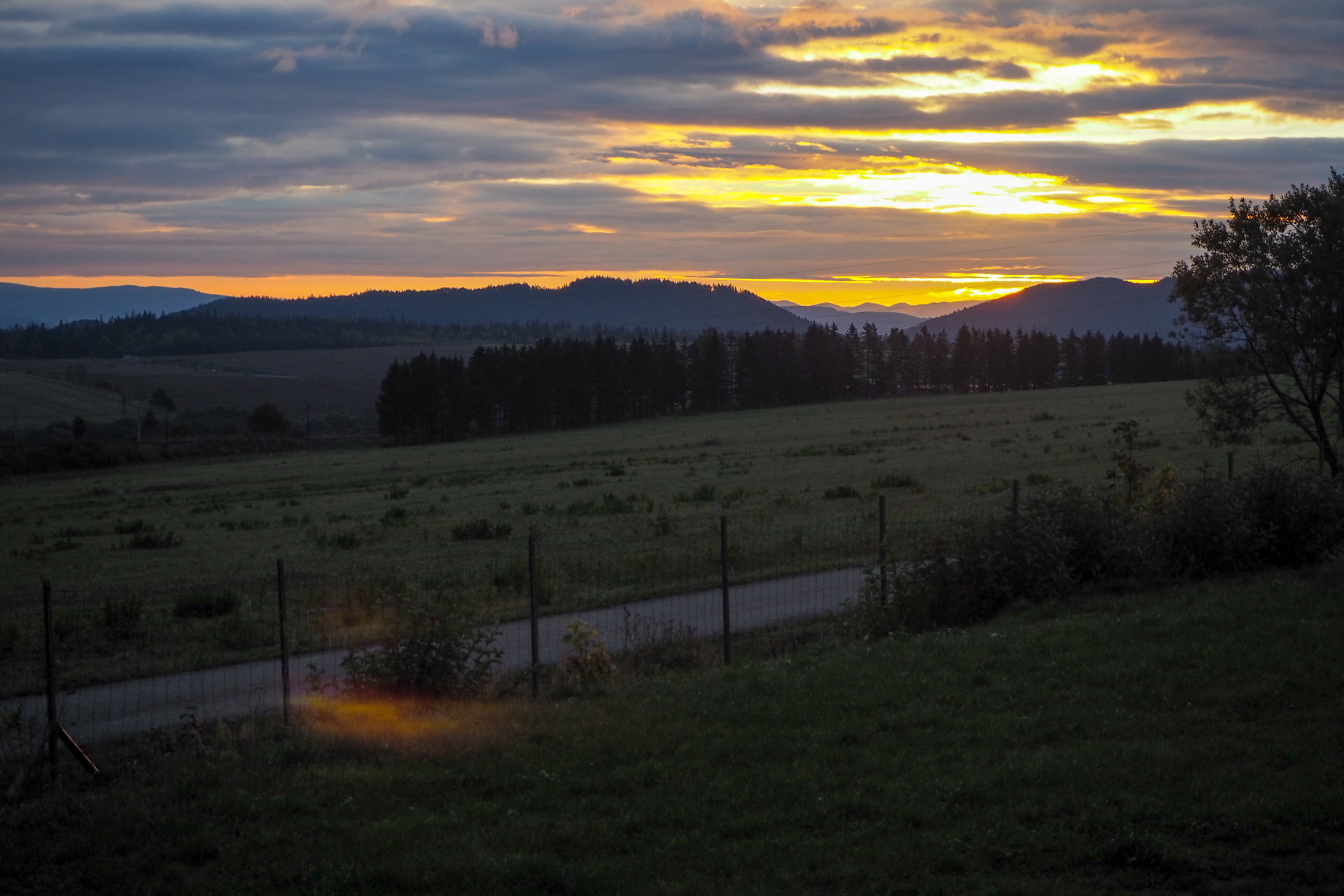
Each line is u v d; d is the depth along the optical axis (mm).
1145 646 10453
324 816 7223
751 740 8352
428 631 10734
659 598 19391
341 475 79812
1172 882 5594
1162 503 18062
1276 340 23172
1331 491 15648
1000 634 11766
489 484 61844
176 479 83938
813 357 174750
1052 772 7133
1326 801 6383
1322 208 22297
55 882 6363
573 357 149875
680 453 81375
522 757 8281
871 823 6543
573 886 5863
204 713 12164
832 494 39438
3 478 91750
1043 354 185125
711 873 5980
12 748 9742
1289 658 9562
